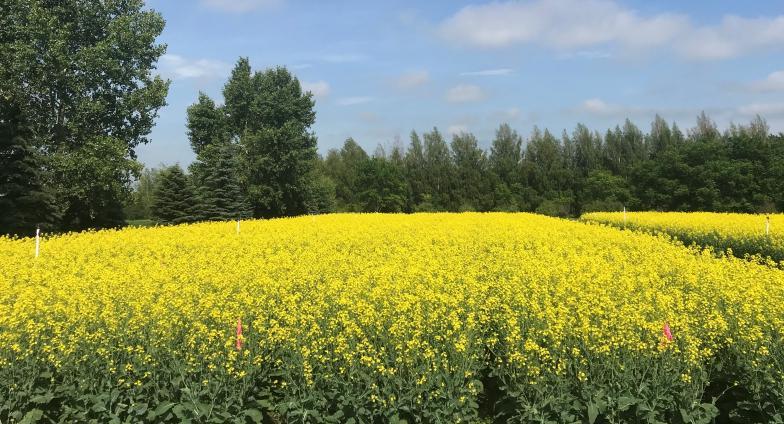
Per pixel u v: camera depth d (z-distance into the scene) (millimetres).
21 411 5945
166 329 6512
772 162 56781
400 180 72250
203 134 61969
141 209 65625
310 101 63312
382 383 5938
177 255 14250
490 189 72125
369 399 5688
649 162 63906
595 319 6922
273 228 20406
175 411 5566
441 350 6332
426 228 19703
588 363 5926
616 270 10578
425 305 7504
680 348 6031
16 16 30359
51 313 7297
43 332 6625
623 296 8156
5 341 6250
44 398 5895
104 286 8836
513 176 72688
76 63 32250
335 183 75312
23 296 8242
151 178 80312
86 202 33406
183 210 46500
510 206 67062
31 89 31609
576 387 5820
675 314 6957
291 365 6039
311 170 59281
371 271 9750
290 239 16578
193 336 6285
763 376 5684
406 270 10164
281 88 61531
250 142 54531
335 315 7176
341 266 10719
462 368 5883
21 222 27953
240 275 9633
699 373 5742
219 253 14297
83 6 34062
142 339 6250
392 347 6195
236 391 5910
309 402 5824
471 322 6738
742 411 5824
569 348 6109
